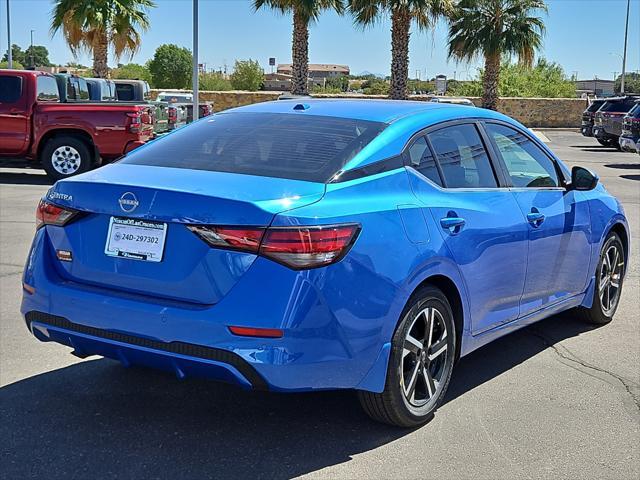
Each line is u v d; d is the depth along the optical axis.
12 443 3.81
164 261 3.55
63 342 3.86
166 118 18.25
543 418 4.24
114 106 14.49
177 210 3.50
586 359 5.24
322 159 3.88
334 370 3.51
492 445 3.89
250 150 4.05
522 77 56.84
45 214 3.95
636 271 7.96
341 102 4.77
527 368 5.05
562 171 5.41
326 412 4.25
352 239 3.52
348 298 3.49
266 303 3.34
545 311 5.19
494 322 4.59
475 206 4.35
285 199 3.50
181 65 68.62
